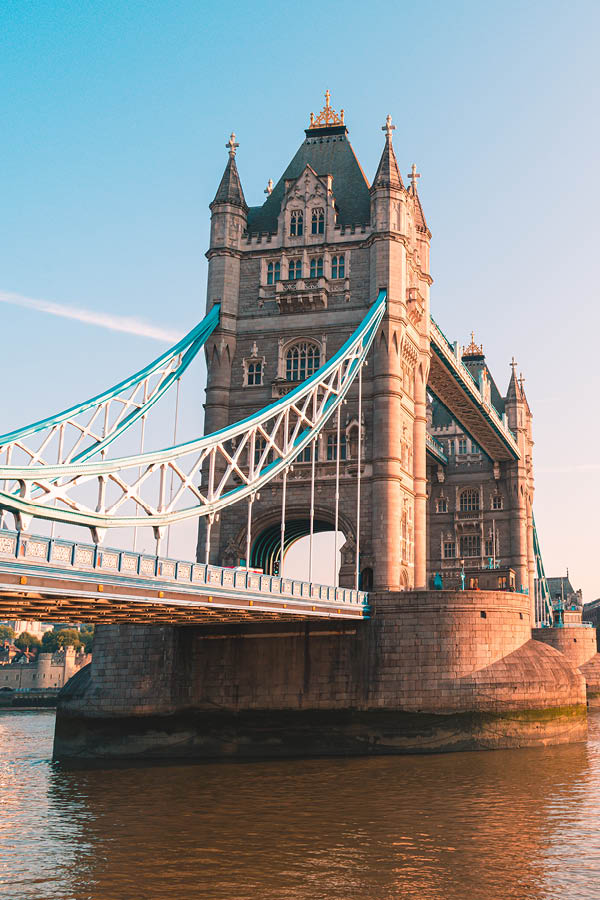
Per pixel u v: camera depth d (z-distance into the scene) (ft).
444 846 92.58
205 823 104.22
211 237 220.23
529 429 401.49
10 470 100.73
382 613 170.40
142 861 87.92
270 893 77.20
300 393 174.50
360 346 196.34
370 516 195.62
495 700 167.43
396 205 210.38
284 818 106.32
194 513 140.05
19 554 94.27
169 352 193.67
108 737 173.88
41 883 80.74
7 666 528.63
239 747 168.55
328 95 239.09
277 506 202.08
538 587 411.13
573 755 158.10
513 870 84.02
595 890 77.87
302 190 220.23
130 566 110.32
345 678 168.55
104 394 167.43
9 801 120.26
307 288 210.18
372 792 122.42
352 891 77.77
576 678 183.11
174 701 172.76
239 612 137.80
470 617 170.40
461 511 382.01
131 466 124.36
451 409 314.35
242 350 214.28
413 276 224.12
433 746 164.14
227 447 208.03
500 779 132.16
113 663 177.99
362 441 199.41
